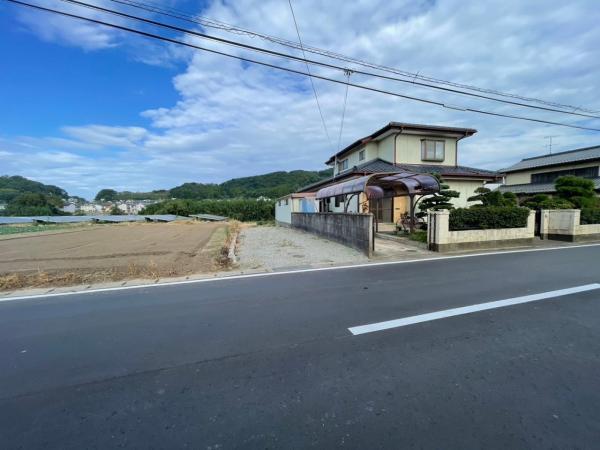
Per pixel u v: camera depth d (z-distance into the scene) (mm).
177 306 4082
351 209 14562
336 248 9297
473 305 3811
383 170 13375
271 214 36094
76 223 33531
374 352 2656
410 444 1624
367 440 1664
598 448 1575
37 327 3436
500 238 8938
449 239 8320
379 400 2006
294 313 3672
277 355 2650
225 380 2295
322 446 1633
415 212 13172
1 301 4488
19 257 9000
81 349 2863
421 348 2711
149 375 2393
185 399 2082
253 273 6043
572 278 5086
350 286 4879
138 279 5723
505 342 2801
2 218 32531
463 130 15508
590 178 18234
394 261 7055
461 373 2305
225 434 1744
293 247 9891
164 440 1711
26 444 1697
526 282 4879
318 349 2738
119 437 1742
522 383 2164
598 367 2369
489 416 1828
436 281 5066
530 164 22219
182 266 7016
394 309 3723
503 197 12078
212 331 3201
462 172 14234
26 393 2188
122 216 37250
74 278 5840
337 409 1930
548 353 2590
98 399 2105
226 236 15375
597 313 3496
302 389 2152
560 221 10188
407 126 14719
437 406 1933
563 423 1757
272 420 1849
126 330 3295
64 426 1841
